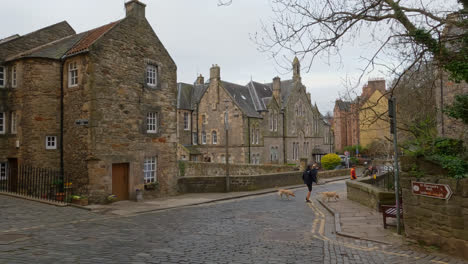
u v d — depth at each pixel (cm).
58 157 1639
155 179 1803
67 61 1628
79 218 1152
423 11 734
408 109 1400
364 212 1256
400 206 942
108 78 1566
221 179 2097
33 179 1511
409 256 693
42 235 873
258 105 4519
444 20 717
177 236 899
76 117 1570
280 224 1084
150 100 1781
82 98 1537
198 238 877
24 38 1872
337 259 687
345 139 6347
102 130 1527
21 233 888
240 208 1455
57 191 1516
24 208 1262
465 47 718
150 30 1808
